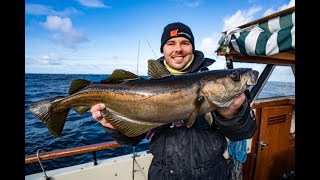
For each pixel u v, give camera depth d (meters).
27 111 5.54
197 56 1.01
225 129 0.82
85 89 0.92
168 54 0.98
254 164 1.72
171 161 0.87
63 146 3.17
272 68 1.63
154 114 0.86
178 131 0.89
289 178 1.82
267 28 1.26
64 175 1.19
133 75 0.91
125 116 0.89
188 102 0.84
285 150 1.84
